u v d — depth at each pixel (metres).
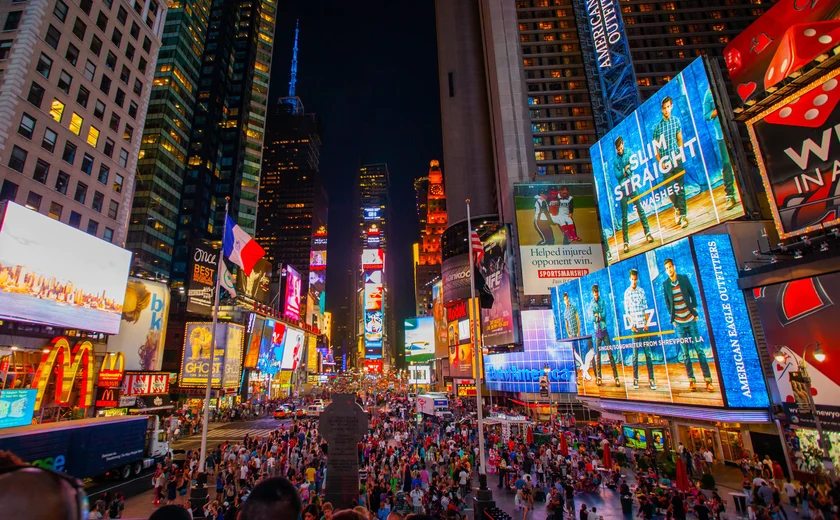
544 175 89.19
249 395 80.38
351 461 21.64
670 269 35.94
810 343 23.33
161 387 50.50
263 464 28.27
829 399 22.12
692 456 30.02
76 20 45.03
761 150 26.70
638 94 81.94
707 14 90.94
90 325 43.12
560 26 99.81
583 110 93.50
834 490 14.09
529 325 73.50
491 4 101.81
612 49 87.12
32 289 36.50
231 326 70.69
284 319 102.75
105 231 48.44
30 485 1.95
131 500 25.12
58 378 39.78
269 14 141.50
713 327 31.80
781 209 25.59
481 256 26.42
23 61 39.22
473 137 126.94
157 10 58.50
